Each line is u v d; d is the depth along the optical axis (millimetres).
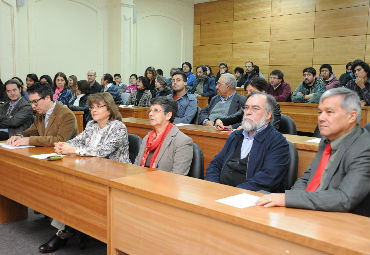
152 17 10281
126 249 1636
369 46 8047
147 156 2412
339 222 1216
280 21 9398
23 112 3953
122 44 9070
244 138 2277
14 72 7230
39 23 7938
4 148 2521
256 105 2156
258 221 1185
